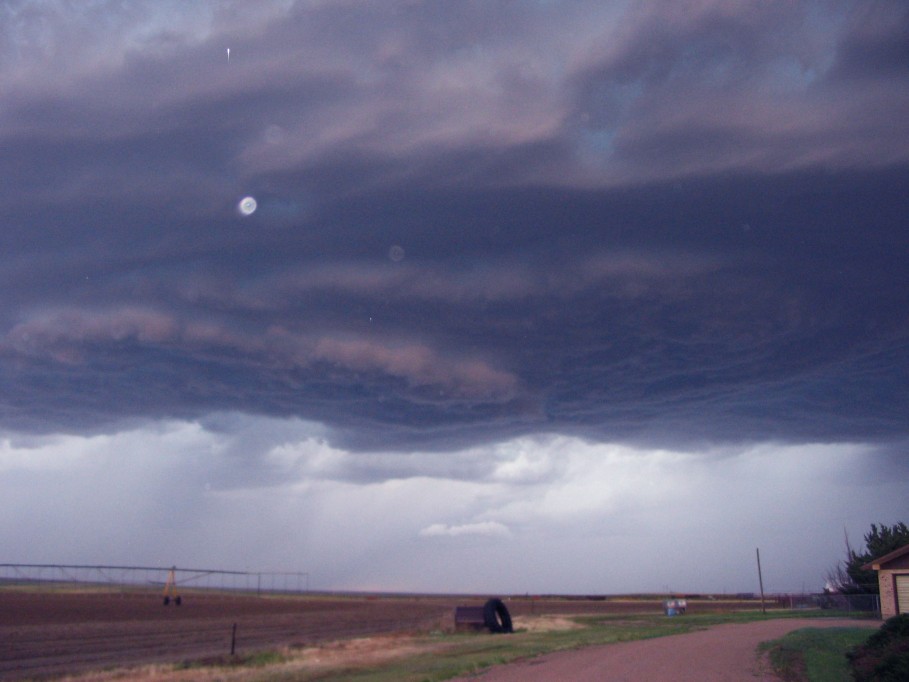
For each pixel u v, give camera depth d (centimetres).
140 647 3950
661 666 2270
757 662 2356
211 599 13100
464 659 2786
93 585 17538
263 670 2664
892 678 1783
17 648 3894
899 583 4266
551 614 7225
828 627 3741
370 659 2955
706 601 11844
